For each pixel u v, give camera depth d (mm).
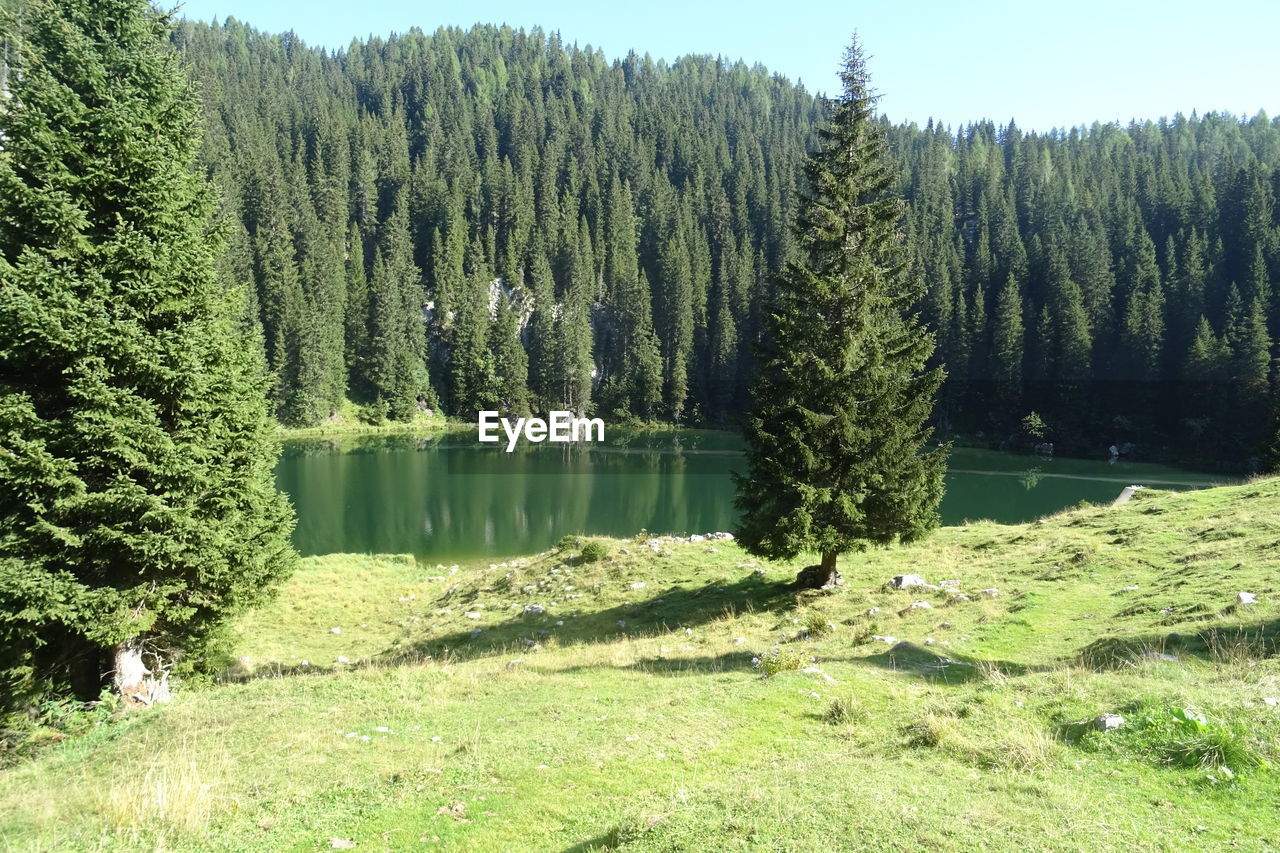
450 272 124750
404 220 132750
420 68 193875
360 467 72688
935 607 16562
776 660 11898
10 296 11719
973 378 98000
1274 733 6676
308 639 23656
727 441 102062
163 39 15367
